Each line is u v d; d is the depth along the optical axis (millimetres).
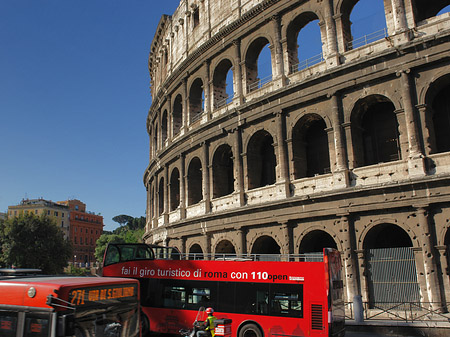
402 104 32875
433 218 30375
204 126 48844
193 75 54875
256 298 25516
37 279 13422
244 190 43219
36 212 185250
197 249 51250
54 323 11117
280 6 42094
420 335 27156
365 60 34500
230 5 48750
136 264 31203
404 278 31375
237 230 42750
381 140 36688
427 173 30906
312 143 41125
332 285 23500
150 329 29375
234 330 25766
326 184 36125
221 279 27125
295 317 23891
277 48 42031
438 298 29047
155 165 64812
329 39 37625
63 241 98688
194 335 22562
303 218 36938
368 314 31766
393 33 34344
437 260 29797
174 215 55031
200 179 54156
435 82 32000
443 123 33844
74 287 11914
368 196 33188
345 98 36219
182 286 28750
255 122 43219
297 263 24656
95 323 12312
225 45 48188
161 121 66062
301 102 38594
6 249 90438
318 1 39281
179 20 60562
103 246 159375
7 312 11961
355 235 33844
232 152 45781
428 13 40281
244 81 45625
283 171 39250
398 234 35281
